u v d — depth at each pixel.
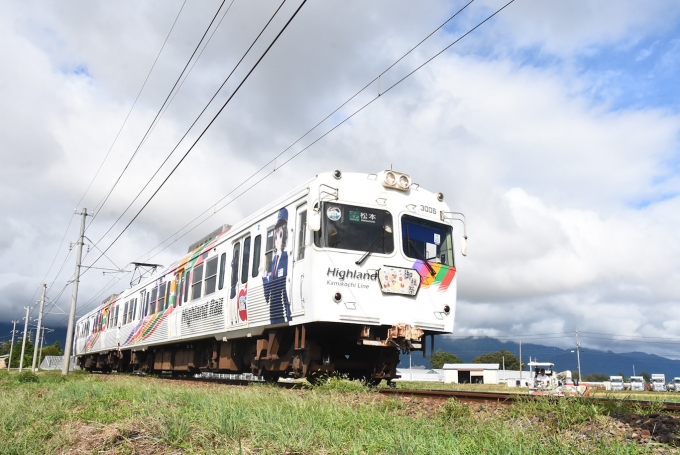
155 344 20.52
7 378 21.61
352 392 8.98
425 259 11.29
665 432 4.95
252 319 12.50
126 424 6.13
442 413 6.32
